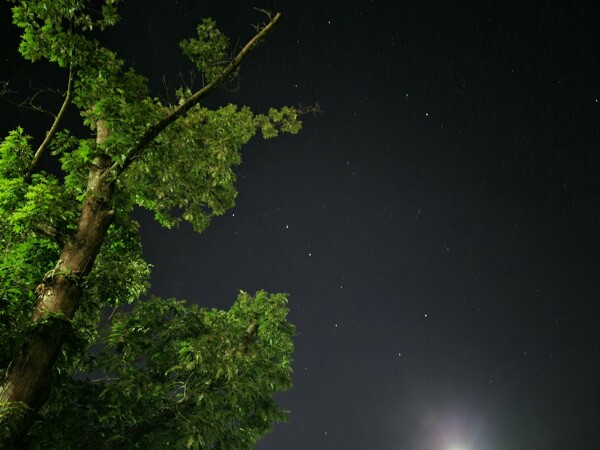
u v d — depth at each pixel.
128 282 11.41
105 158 11.40
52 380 9.71
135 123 10.20
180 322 12.75
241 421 13.82
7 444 8.09
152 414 11.77
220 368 11.41
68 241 10.27
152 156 10.71
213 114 12.24
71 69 10.58
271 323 14.93
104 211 10.69
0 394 8.49
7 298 9.48
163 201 12.71
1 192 10.47
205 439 11.63
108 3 10.34
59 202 10.00
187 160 11.93
